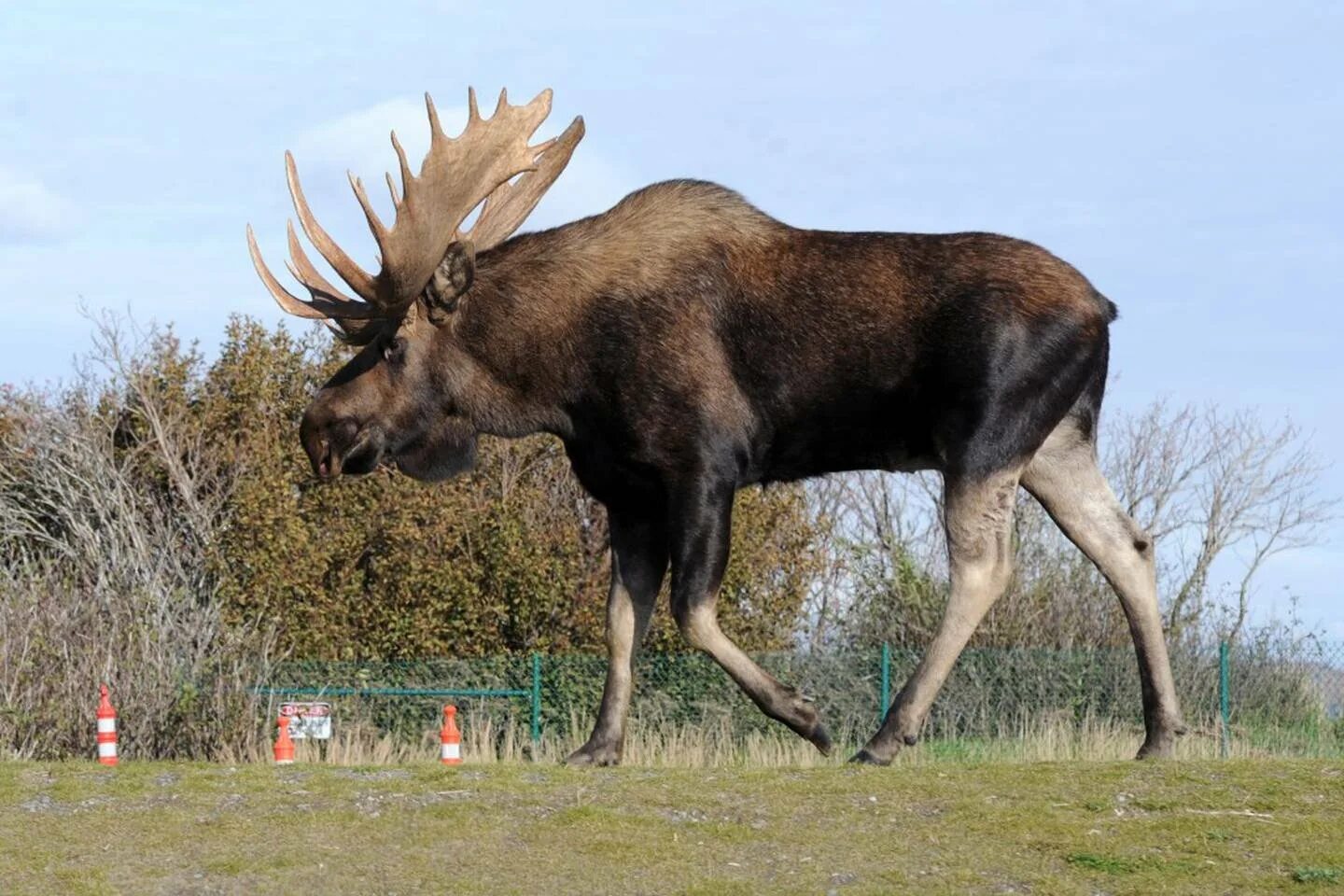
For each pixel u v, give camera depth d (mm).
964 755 19266
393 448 11562
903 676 22703
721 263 10852
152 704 16859
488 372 11273
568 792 9547
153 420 22922
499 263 11219
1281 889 7965
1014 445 10250
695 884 8078
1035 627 26109
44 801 9688
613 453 10969
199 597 21641
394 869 8391
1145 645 10695
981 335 10250
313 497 22969
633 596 11008
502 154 11312
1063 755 18781
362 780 9906
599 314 10898
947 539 10383
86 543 21781
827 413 10719
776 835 8805
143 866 8539
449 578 22484
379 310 11211
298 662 20562
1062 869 8289
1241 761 10281
